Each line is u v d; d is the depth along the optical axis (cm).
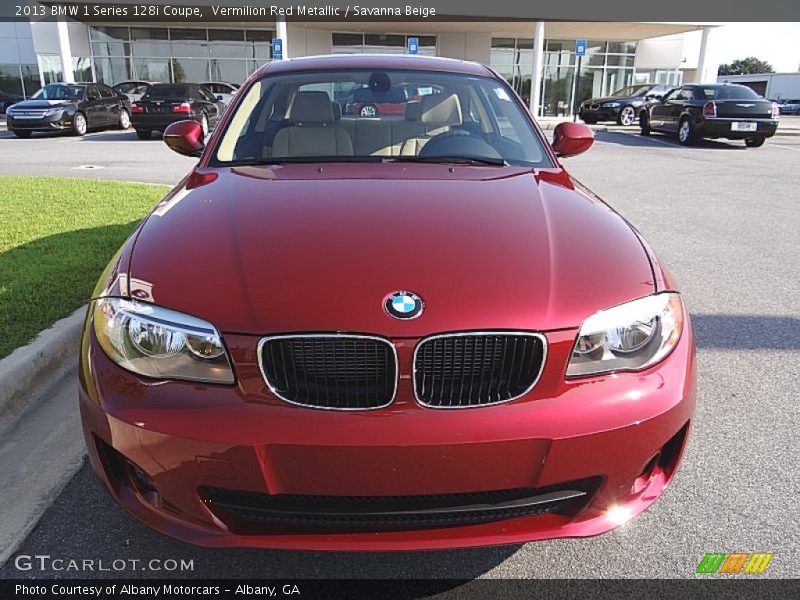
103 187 779
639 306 186
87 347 189
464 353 173
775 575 202
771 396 312
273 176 259
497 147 299
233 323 173
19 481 243
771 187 930
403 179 253
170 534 179
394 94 320
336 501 175
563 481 175
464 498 176
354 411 169
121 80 2477
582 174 1044
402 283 179
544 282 184
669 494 239
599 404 174
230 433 166
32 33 2416
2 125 2050
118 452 177
